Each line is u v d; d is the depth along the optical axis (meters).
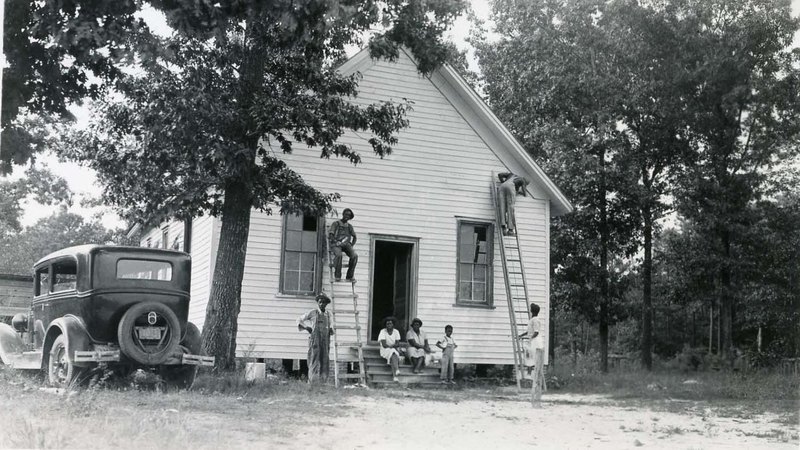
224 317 14.77
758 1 26.38
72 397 9.37
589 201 25.97
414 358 18.00
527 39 26.92
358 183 19.00
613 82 26.11
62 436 6.94
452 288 19.67
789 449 9.57
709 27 26.75
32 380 11.99
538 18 27.06
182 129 13.57
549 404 14.52
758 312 31.08
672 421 12.36
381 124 15.91
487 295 20.02
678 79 26.30
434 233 19.64
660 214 27.80
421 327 19.17
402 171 19.50
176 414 9.12
